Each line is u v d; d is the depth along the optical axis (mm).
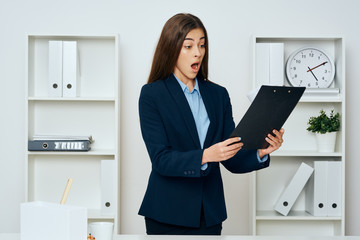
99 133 3193
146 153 3215
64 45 2971
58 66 2973
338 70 3088
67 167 3188
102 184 2984
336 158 3096
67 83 2977
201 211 1843
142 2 3197
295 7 3229
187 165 1703
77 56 3025
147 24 3199
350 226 3279
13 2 3180
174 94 1856
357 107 3266
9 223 3211
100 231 1326
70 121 3182
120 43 3193
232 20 3213
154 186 1867
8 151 3201
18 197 3211
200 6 3207
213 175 1892
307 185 3168
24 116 3201
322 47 3197
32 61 3086
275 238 1515
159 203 1836
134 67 3201
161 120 1857
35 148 2932
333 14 3242
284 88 1562
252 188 3021
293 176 3203
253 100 1562
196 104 1926
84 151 2959
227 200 3236
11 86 3195
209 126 1880
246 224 3236
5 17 3178
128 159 3211
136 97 3199
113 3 3195
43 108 3166
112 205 2994
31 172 3096
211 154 1686
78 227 1114
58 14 3188
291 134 3203
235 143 1692
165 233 1845
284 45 3199
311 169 3002
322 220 3188
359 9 3242
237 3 3213
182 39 1834
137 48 3201
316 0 3234
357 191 3277
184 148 1844
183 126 1841
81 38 3123
